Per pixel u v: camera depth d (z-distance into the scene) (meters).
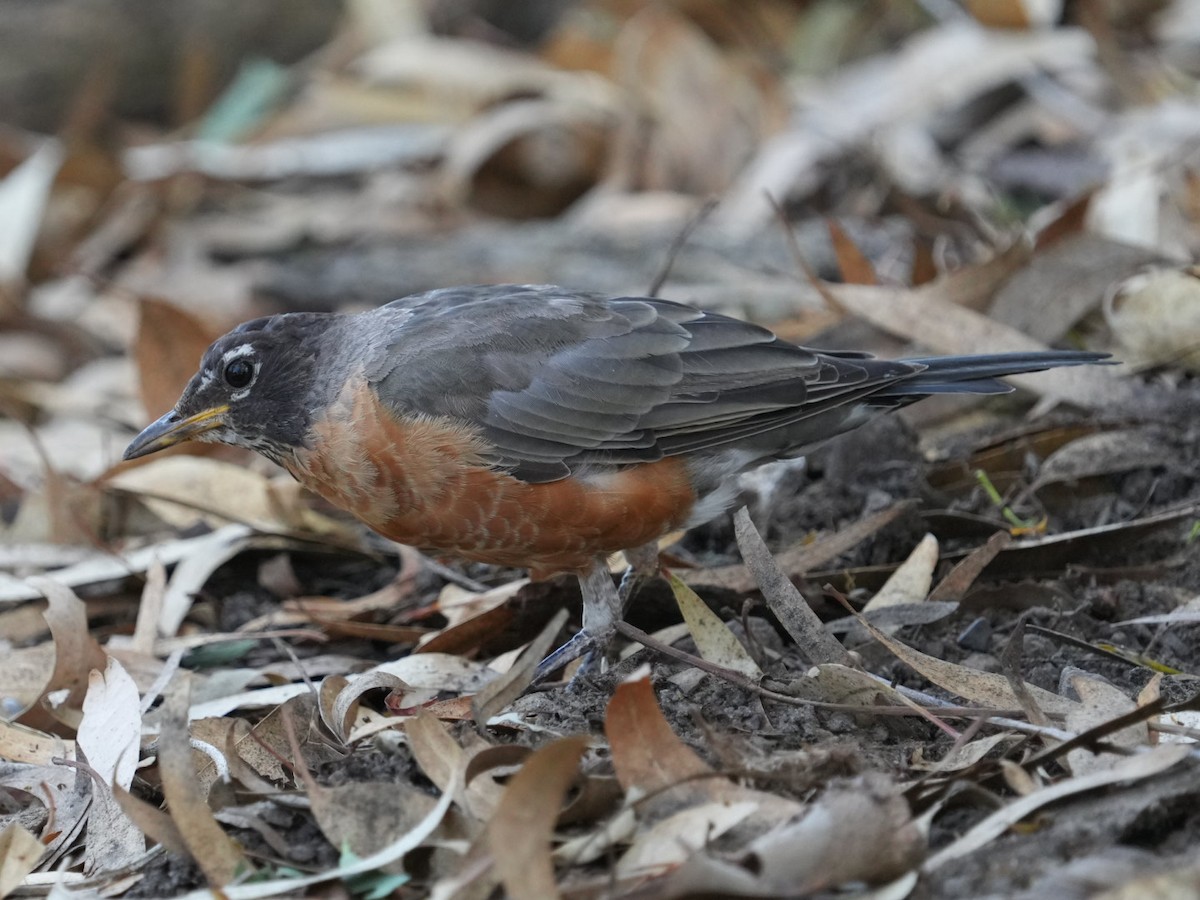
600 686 8.44
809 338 11.98
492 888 6.11
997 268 11.71
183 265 17.70
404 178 18.83
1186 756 6.55
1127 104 15.78
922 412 11.43
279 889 6.33
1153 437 10.44
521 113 18.34
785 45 20.64
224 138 19.70
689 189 17.98
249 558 11.39
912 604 8.77
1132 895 5.59
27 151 19.08
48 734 8.87
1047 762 6.92
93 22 21.64
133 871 6.97
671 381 8.98
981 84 16.67
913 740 7.61
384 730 7.70
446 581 10.73
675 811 6.57
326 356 9.06
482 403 8.71
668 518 9.10
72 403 14.53
